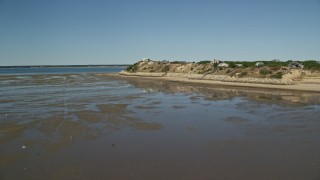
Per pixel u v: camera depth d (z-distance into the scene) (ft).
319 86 145.07
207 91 144.87
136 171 41.65
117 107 93.40
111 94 131.64
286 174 40.32
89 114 81.00
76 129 64.23
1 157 46.70
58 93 135.23
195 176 39.88
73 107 93.35
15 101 107.45
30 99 113.29
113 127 66.44
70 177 39.65
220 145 53.26
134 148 51.70
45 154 48.34
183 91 145.79
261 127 66.33
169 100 111.24
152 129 65.00
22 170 41.86
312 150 50.03
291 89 142.00
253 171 41.42
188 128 65.92
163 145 53.42
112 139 57.11
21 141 55.01
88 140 56.29
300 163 44.16
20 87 166.40
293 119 74.23
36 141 55.11
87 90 150.41
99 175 40.32
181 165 43.80
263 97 117.91
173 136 59.41
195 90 150.41
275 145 52.95
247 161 45.21
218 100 110.73
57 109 89.40
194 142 55.21
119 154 48.62
